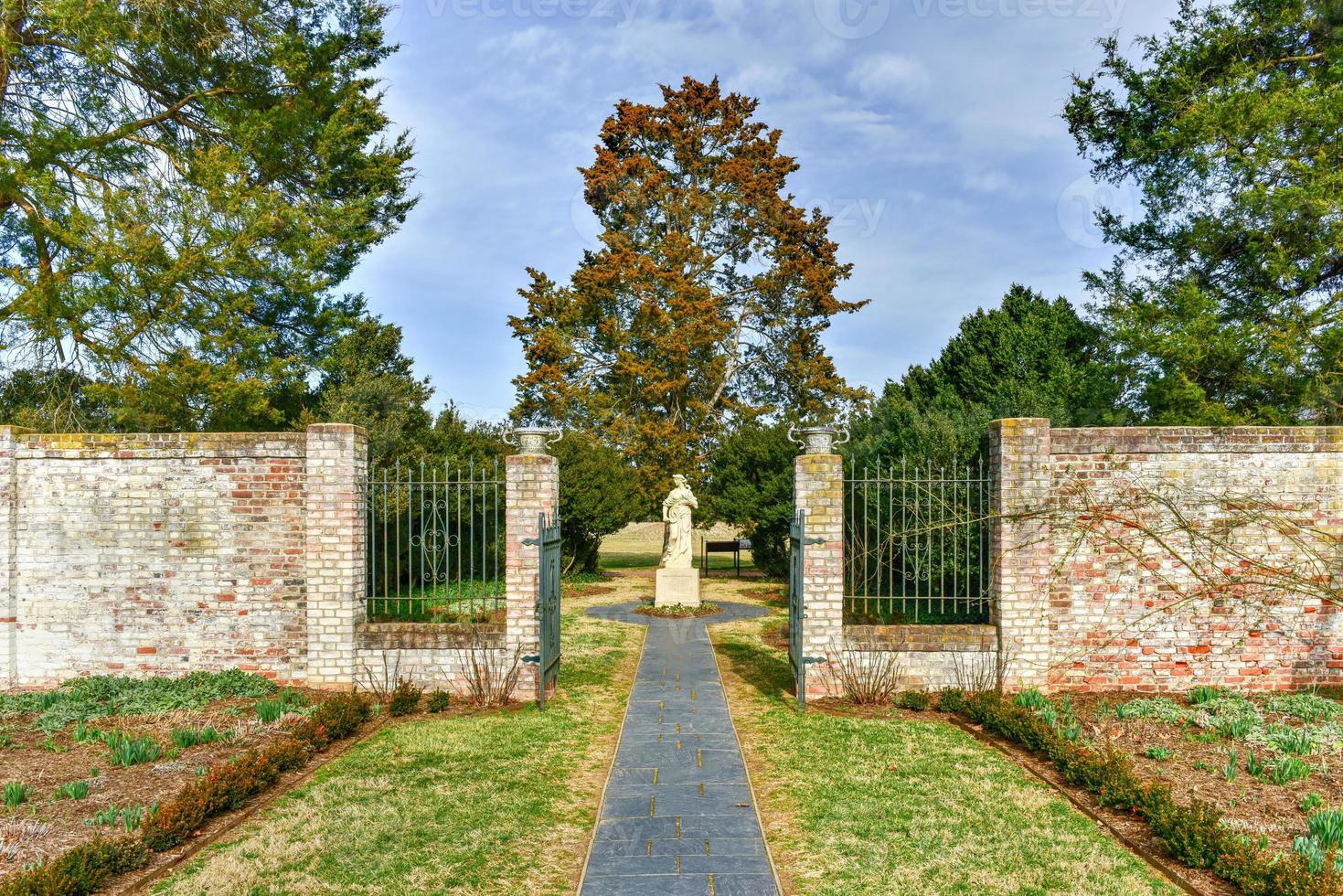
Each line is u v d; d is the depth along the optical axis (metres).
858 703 9.12
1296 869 4.66
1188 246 14.41
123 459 9.63
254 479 9.59
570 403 27.66
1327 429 9.11
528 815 6.14
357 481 9.52
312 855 5.43
